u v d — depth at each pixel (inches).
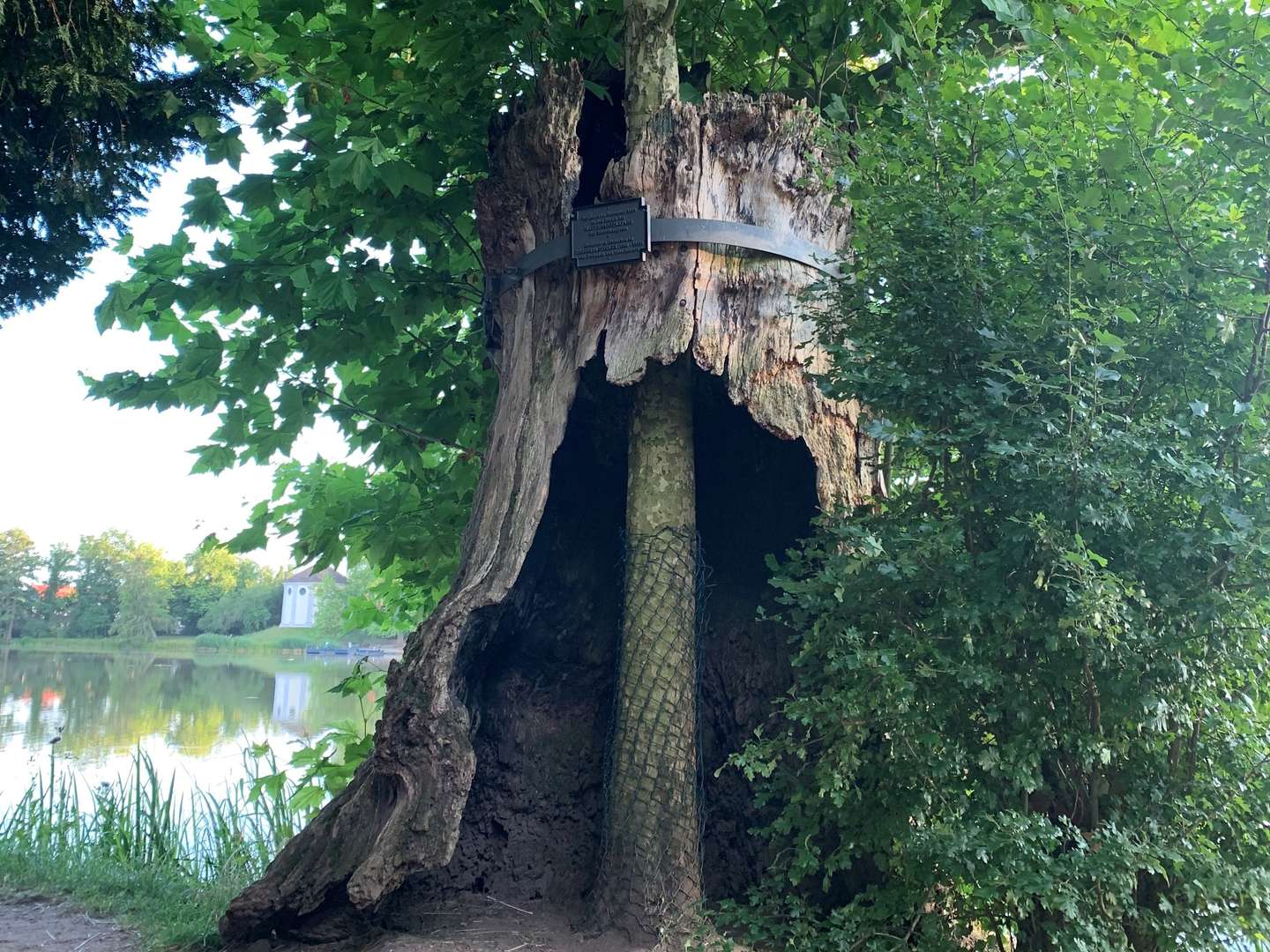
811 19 189.6
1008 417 114.3
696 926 130.4
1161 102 139.8
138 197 199.3
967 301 118.3
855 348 124.7
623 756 144.0
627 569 152.6
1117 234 116.9
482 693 167.0
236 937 145.9
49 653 1829.5
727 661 171.0
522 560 144.3
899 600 120.2
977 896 107.0
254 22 213.3
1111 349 113.8
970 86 137.1
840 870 143.3
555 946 134.1
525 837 163.5
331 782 217.8
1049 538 105.5
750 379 146.6
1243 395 114.0
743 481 178.4
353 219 217.3
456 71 194.4
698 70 200.2
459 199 220.8
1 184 182.7
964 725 116.6
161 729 510.6
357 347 231.1
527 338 158.1
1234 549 106.0
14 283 201.2
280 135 209.9
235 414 229.9
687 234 147.7
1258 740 114.8
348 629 286.8
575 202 180.5
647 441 154.6
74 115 173.8
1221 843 114.5
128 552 2536.9
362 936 143.4
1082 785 118.1
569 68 157.9
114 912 173.5
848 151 154.0
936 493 127.6
